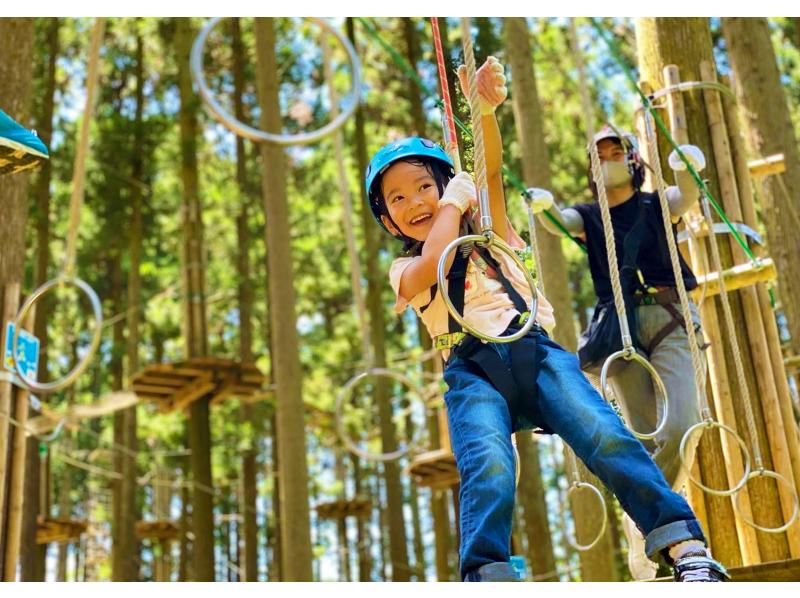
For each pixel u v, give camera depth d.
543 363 2.19
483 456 2.03
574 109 14.64
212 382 12.00
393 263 2.35
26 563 11.98
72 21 15.87
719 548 4.16
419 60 14.94
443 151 2.43
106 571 21.59
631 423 3.54
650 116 3.38
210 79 16.92
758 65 9.70
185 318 12.58
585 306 16.84
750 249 4.56
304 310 18.67
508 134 13.34
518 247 2.45
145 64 17.44
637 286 3.51
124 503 14.98
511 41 10.53
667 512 1.98
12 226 5.59
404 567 13.66
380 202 2.43
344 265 18.03
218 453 17.89
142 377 11.73
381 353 14.69
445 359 2.34
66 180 15.52
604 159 3.66
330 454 23.38
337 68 15.61
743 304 4.48
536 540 11.61
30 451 12.41
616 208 3.67
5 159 3.12
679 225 4.58
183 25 14.95
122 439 17.12
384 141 16.39
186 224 13.27
